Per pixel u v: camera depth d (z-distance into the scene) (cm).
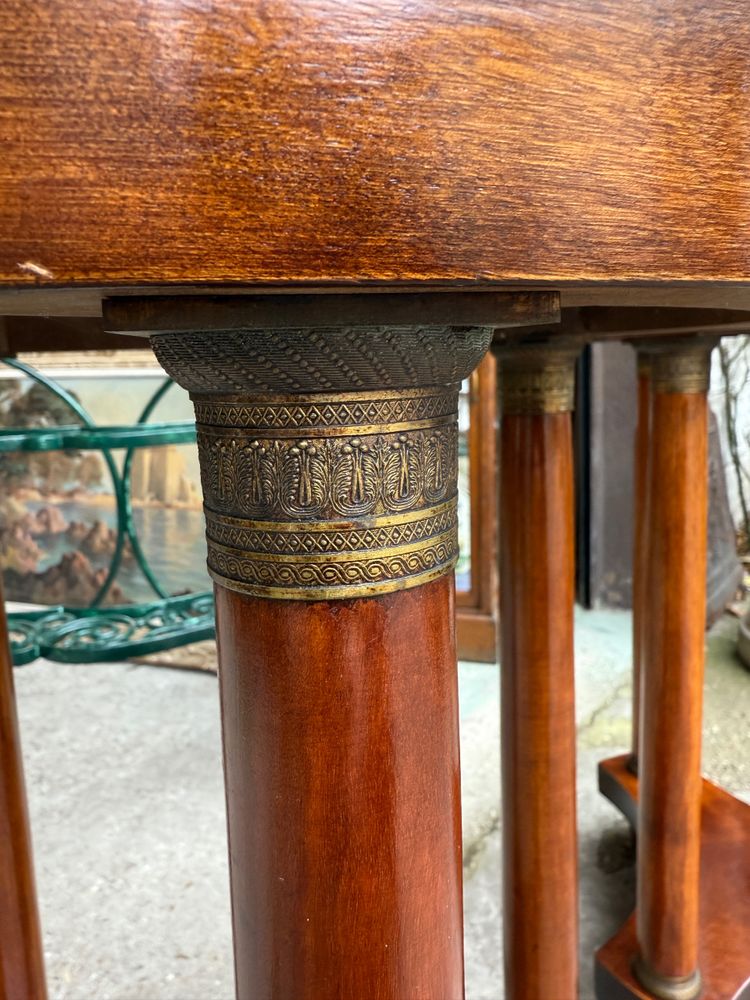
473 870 154
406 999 48
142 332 39
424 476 43
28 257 28
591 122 32
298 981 47
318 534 42
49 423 283
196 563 258
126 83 28
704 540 95
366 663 44
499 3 30
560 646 93
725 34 34
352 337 38
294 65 29
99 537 262
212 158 29
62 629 210
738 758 193
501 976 129
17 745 81
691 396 93
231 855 49
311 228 30
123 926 141
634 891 147
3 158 28
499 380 93
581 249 33
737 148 35
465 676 236
